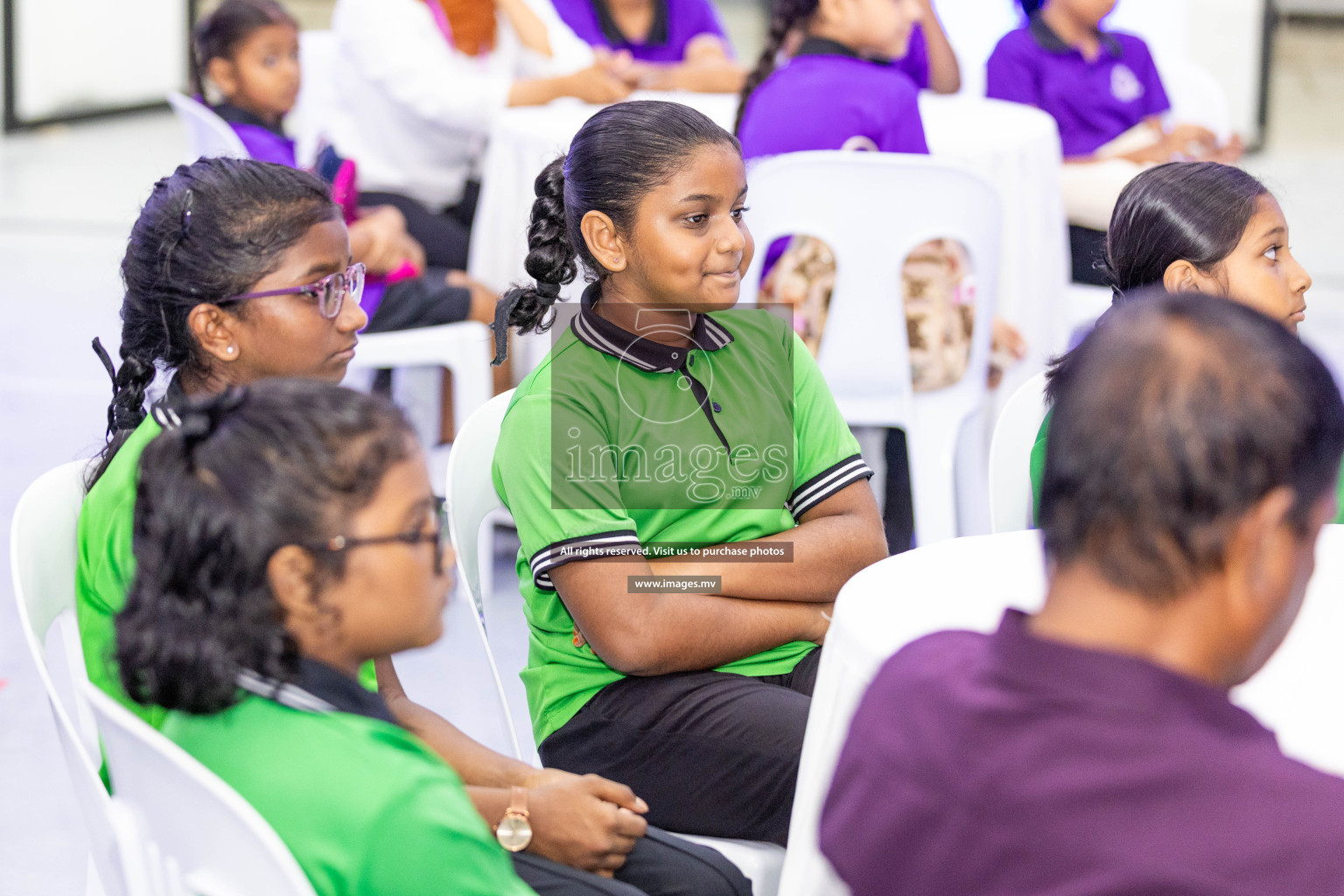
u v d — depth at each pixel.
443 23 6.21
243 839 1.69
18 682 4.69
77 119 15.51
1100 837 1.31
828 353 4.73
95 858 2.17
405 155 6.31
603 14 6.89
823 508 2.97
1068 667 1.39
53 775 4.13
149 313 2.61
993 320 5.19
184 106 5.79
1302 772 1.32
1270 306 3.07
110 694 2.26
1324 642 2.28
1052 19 6.73
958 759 1.42
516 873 2.29
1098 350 1.41
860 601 2.25
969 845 1.38
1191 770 1.32
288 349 2.62
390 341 5.08
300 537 1.74
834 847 1.53
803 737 2.60
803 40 4.94
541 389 2.74
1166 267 3.12
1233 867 1.27
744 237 2.80
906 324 4.80
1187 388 1.33
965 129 5.36
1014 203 5.29
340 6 6.17
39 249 10.75
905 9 4.87
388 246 5.26
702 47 6.91
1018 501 3.20
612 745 2.73
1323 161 13.42
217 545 1.74
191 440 1.80
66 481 2.49
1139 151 6.34
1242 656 1.42
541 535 2.67
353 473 1.76
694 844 2.44
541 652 2.87
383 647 1.86
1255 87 13.52
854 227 4.60
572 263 2.98
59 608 2.42
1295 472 1.33
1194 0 13.40
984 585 2.33
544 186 2.97
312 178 2.69
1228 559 1.35
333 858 1.71
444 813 1.72
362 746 1.76
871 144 4.81
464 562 2.96
